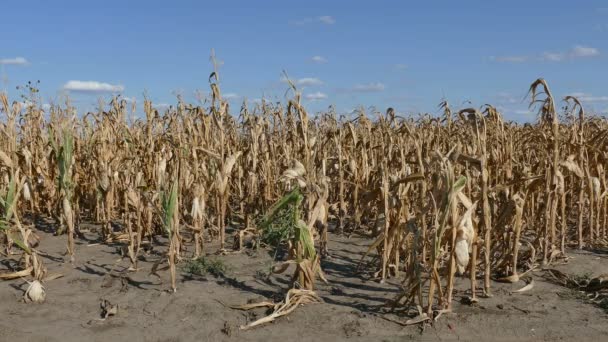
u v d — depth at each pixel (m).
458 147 5.25
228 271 7.13
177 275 6.98
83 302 6.08
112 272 7.16
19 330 5.29
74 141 10.67
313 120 12.08
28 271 6.82
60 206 9.18
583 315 5.49
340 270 7.21
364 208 8.52
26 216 10.86
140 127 11.28
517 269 7.08
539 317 5.43
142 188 6.62
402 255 7.36
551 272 6.80
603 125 11.82
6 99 9.04
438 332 5.13
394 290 6.34
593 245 8.27
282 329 5.27
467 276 6.71
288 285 6.51
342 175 9.23
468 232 5.25
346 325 5.32
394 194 6.46
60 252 8.23
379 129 10.79
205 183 8.85
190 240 8.91
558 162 7.01
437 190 5.30
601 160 8.43
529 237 8.65
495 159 7.52
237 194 10.65
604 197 8.51
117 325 5.43
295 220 5.90
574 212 10.20
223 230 7.99
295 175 5.99
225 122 9.86
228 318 5.55
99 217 10.17
